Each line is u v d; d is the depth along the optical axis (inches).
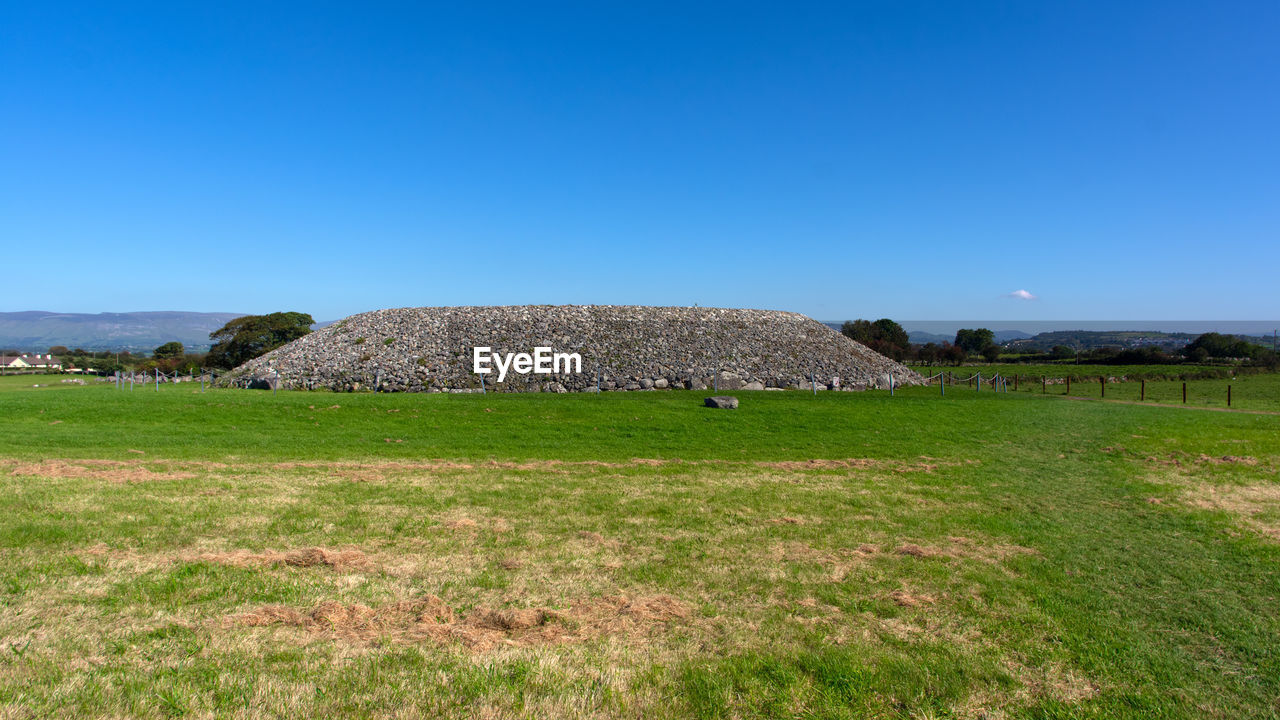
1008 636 276.2
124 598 289.4
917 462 688.4
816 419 987.9
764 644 264.5
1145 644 271.1
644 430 881.5
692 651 257.9
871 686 233.6
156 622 268.2
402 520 430.3
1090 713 221.1
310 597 297.9
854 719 214.7
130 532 382.9
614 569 347.3
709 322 1934.1
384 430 854.5
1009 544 405.1
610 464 660.7
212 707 209.8
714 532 420.5
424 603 295.4
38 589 295.7
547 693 224.1
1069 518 470.9
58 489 485.7
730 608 300.2
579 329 1776.6
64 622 265.1
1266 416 1079.6
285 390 1364.4
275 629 266.5
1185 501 527.8
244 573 324.5
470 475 592.1
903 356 3307.1
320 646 252.8
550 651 254.8
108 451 670.5
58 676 223.8
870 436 854.5
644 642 264.8
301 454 684.1
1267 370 2394.2
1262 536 430.9
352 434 821.9
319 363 1555.1
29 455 637.9
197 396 1106.1
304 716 206.8
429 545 378.9
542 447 756.6
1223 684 241.4
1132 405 1273.4
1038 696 231.1
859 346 2047.2
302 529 402.6
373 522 423.5
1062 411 1127.6
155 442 732.0
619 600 306.0
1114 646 268.5
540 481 570.9
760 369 1691.7
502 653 252.1
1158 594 326.0
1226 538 424.8
